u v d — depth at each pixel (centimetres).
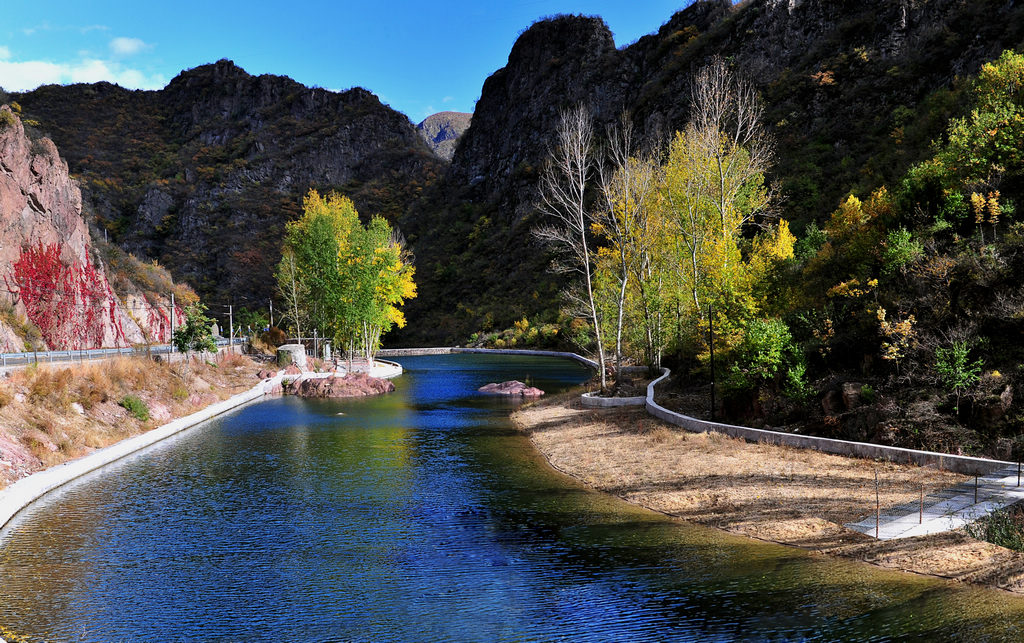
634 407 3562
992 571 1298
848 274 2991
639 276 4531
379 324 7088
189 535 1720
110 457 2642
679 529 1702
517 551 1566
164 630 1195
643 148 12300
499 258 14750
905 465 1953
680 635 1124
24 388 2681
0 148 4278
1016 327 2188
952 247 2619
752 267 3478
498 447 2892
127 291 6419
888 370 2366
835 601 1230
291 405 4484
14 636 1173
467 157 19375
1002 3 8419
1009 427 1969
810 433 2397
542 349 10731
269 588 1377
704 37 13488
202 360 4856
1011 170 2834
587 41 17538
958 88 6581
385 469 2473
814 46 11119
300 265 7044
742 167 4153
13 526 1809
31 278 4394
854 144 8806
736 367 2828
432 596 1320
